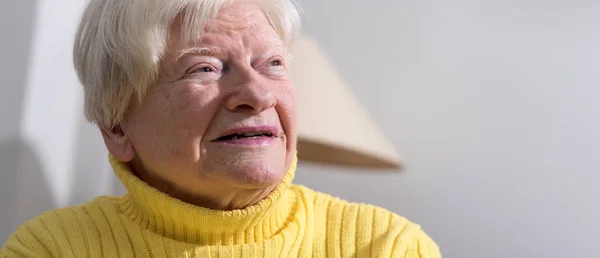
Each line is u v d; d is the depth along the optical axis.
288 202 0.82
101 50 0.72
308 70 1.03
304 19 1.42
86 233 0.76
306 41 1.08
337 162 1.12
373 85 1.38
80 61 0.77
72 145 1.24
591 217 1.22
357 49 1.41
